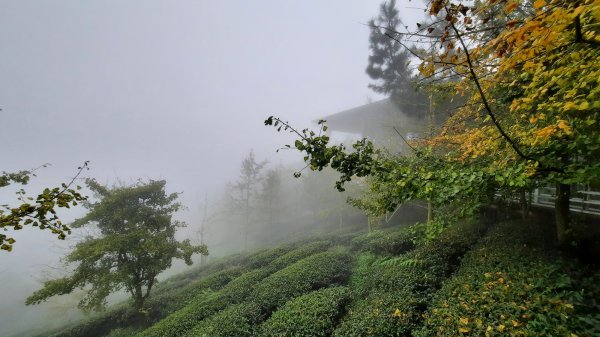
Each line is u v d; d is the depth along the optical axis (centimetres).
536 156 348
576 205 820
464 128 624
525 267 573
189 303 1254
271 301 945
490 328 431
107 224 1391
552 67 296
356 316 679
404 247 1079
